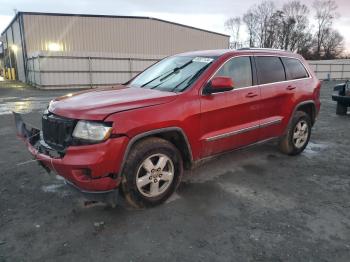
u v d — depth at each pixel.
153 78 4.58
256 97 4.63
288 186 4.37
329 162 5.43
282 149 5.59
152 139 3.56
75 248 2.93
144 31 28.31
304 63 5.81
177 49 30.69
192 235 3.15
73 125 3.21
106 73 22.77
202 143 3.99
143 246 2.96
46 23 24.19
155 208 3.66
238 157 5.56
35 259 2.78
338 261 2.78
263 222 3.41
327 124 8.99
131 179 3.38
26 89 20.94
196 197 3.97
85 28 25.61
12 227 3.27
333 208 3.75
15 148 6.08
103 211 3.59
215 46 33.47
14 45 30.97
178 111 3.66
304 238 3.12
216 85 3.87
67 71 21.28
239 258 2.81
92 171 3.08
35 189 4.18
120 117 3.23
